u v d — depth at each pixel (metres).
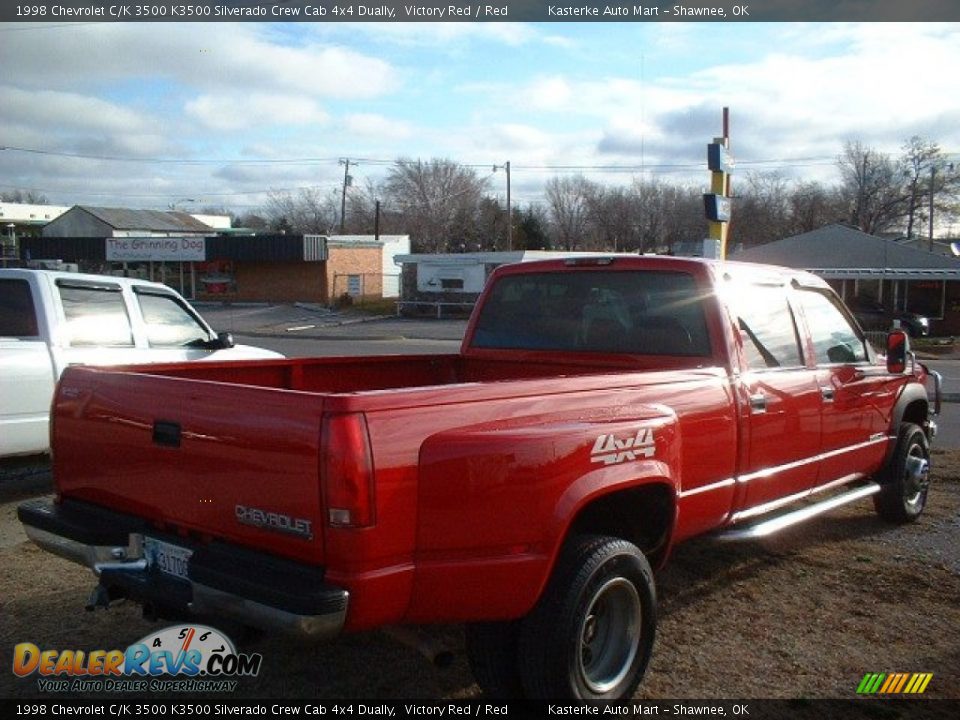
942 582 5.70
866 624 4.99
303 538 3.12
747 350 5.05
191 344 8.39
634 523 4.24
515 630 3.61
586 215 74.62
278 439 3.16
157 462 3.63
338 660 4.37
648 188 63.06
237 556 3.31
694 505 4.46
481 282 42.34
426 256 43.44
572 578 3.56
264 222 107.06
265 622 3.10
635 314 5.27
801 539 6.61
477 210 77.69
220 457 3.37
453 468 3.26
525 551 3.43
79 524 3.88
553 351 5.62
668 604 5.25
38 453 7.12
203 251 47.38
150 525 3.73
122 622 4.74
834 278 40.78
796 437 5.34
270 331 36.72
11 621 4.75
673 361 5.05
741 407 4.77
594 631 3.80
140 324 7.93
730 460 4.70
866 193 71.38
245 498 3.29
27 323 7.18
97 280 7.66
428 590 3.25
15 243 62.00
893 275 39.34
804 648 4.65
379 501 3.08
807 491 5.68
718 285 4.99
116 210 63.88
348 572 3.05
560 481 3.51
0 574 5.47
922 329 37.38
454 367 6.08
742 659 4.50
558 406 3.70
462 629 4.56
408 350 28.12
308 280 47.91
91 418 3.94
